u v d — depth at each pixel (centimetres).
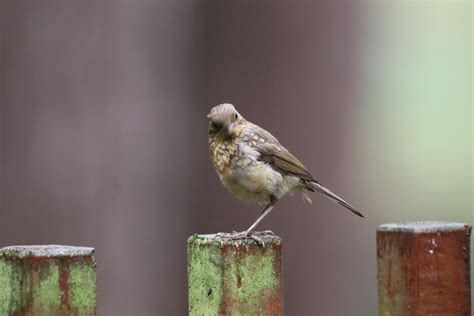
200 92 1395
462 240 601
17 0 1262
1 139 1249
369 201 1777
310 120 1446
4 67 1252
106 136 1291
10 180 1249
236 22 1421
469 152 2181
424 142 2203
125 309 1302
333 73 1458
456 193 2130
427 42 2222
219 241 587
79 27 1284
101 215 1283
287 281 1425
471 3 2267
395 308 600
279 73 1435
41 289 540
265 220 1413
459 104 2206
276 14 1434
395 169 2127
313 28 1449
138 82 1325
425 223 614
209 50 1405
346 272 1460
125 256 1299
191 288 600
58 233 1259
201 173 1367
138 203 1309
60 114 1270
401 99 2159
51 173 1262
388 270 604
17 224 1247
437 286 596
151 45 1339
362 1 1505
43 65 1268
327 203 1439
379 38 1912
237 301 589
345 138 1462
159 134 1338
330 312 1435
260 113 1430
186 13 1384
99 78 1294
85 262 547
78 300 546
